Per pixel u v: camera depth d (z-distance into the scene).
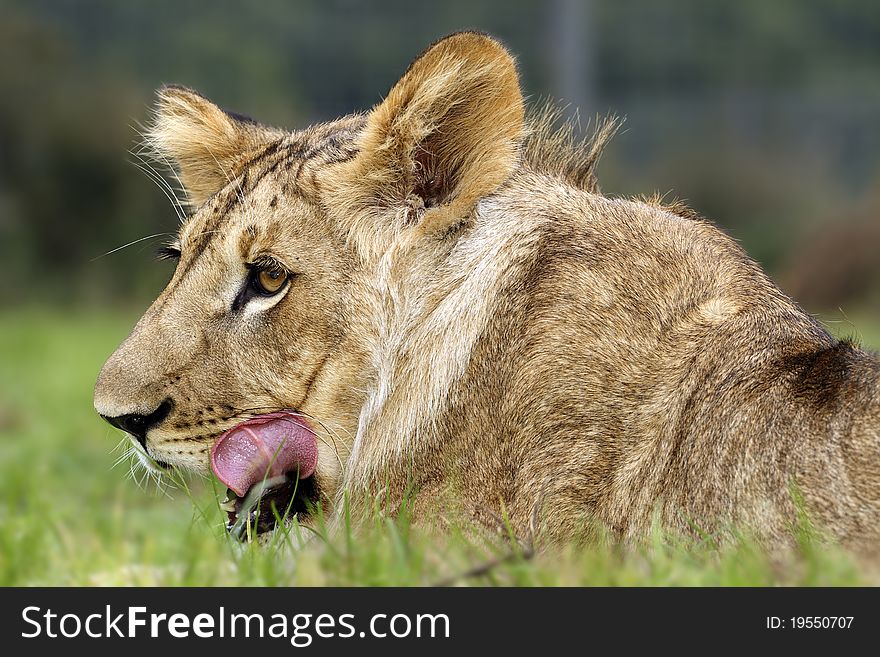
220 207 9.10
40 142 60.69
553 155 9.48
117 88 63.59
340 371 8.79
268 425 8.74
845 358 8.05
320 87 87.69
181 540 9.32
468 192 8.73
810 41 96.94
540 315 8.46
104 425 19.62
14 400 25.16
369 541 7.82
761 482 7.78
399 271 8.83
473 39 8.77
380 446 8.68
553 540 8.11
